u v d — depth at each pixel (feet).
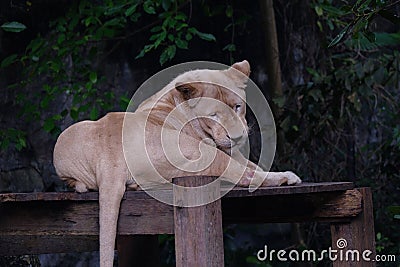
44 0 31.53
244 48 33.45
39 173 31.17
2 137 29.32
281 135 29.68
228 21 33.27
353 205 16.11
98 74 31.76
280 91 30.12
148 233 14.70
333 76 27.43
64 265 30.83
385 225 28.84
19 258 25.93
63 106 31.22
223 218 16.40
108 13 26.91
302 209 16.66
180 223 13.67
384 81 28.14
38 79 31.30
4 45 31.40
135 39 32.55
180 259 13.65
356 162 31.32
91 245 21.03
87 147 15.72
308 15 31.83
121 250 20.53
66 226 15.17
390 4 18.90
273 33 30.17
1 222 15.23
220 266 13.62
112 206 14.78
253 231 35.96
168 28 28.73
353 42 29.32
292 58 32.27
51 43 29.89
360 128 32.37
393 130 29.35
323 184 15.67
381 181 30.27
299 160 29.71
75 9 28.48
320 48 31.68
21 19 31.55
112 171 15.14
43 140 31.24
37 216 15.25
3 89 31.30
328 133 30.81
